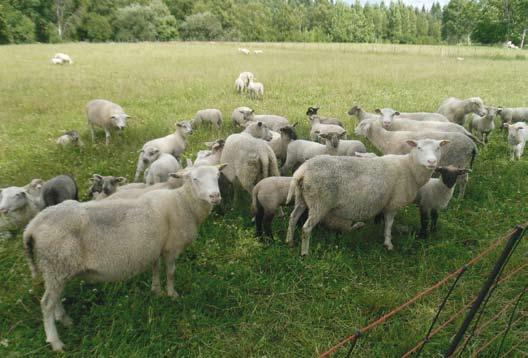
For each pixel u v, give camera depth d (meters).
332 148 8.34
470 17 83.56
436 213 6.77
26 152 10.17
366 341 4.54
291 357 4.38
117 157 9.99
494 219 7.08
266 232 6.57
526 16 66.19
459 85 21.12
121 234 4.31
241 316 4.96
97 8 76.25
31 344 4.33
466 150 7.78
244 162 7.22
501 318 4.78
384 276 5.71
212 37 83.38
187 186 4.96
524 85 21.19
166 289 5.22
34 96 16.45
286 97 17.55
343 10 103.88
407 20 119.69
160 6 80.44
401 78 23.30
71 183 6.96
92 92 17.61
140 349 4.29
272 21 106.44
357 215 6.18
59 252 3.99
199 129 12.47
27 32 64.38
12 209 6.21
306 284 5.48
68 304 4.95
